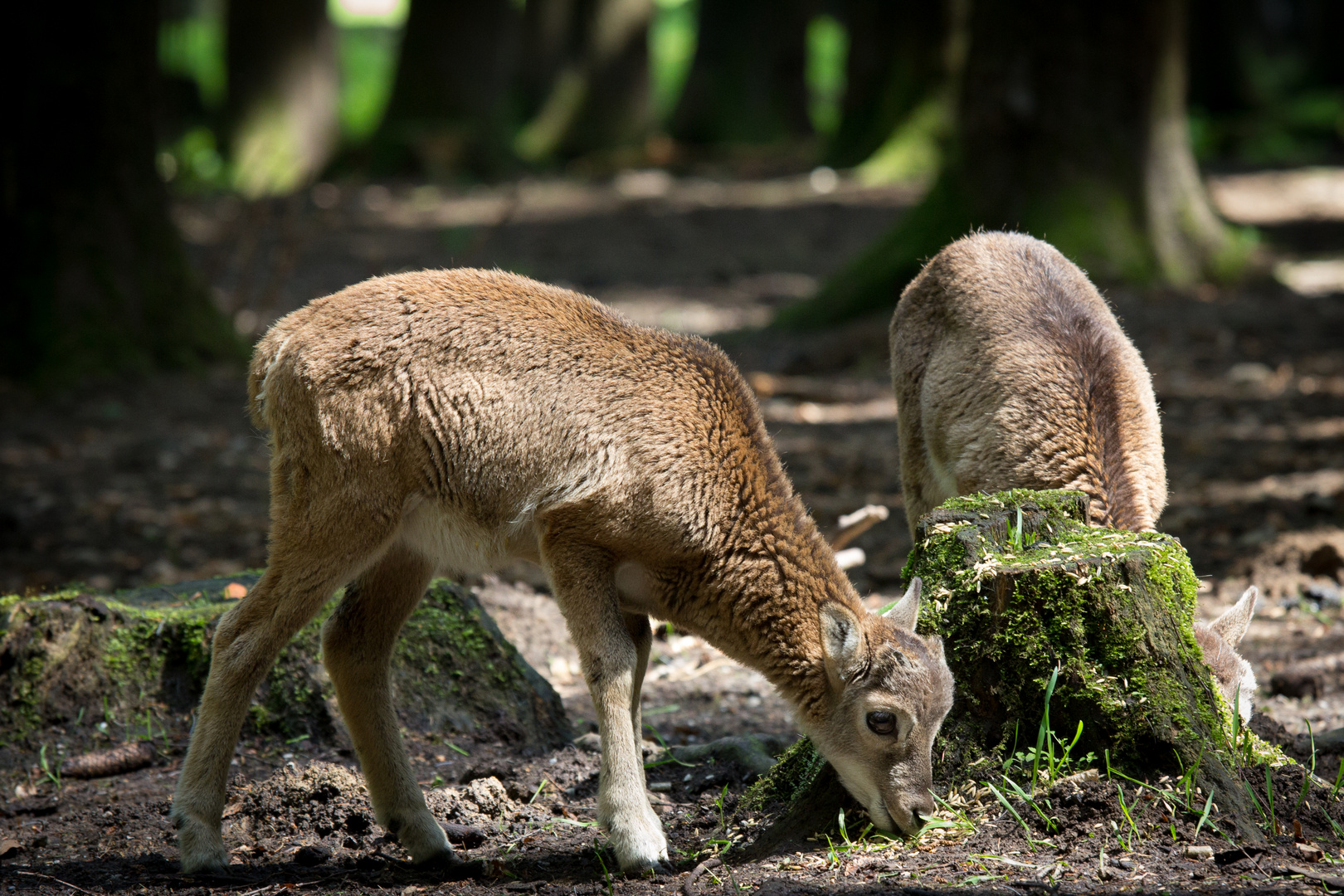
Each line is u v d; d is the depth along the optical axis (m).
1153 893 6.15
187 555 14.74
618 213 40.84
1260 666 10.98
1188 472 16.31
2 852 7.75
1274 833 6.88
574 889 6.91
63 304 20.91
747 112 55.91
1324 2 57.81
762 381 21.17
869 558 14.23
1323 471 15.77
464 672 9.69
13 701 9.33
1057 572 7.32
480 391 7.42
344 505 7.35
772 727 10.29
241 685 7.40
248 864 7.58
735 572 7.52
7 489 16.84
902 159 44.12
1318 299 23.94
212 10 74.56
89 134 21.08
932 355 10.76
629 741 7.23
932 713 7.06
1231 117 53.94
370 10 93.06
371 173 47.06
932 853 6.84
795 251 34.66
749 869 6.96
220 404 20.75
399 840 7.63
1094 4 22.53
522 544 7.71
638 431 7.43
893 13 46.41
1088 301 10.62
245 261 24.08
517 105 57.66
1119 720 7.13
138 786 8.87
